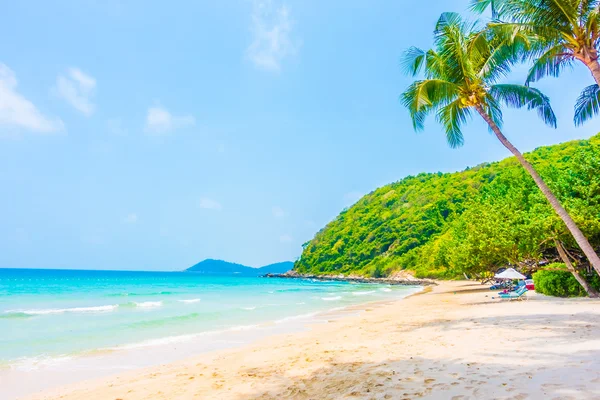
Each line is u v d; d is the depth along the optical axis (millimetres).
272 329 15883
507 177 46219
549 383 4902
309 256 148250
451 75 13578
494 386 5035
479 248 25281
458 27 13375
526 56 12688
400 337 10820
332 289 57938
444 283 63594
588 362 5781
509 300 20234
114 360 10586
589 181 19250
